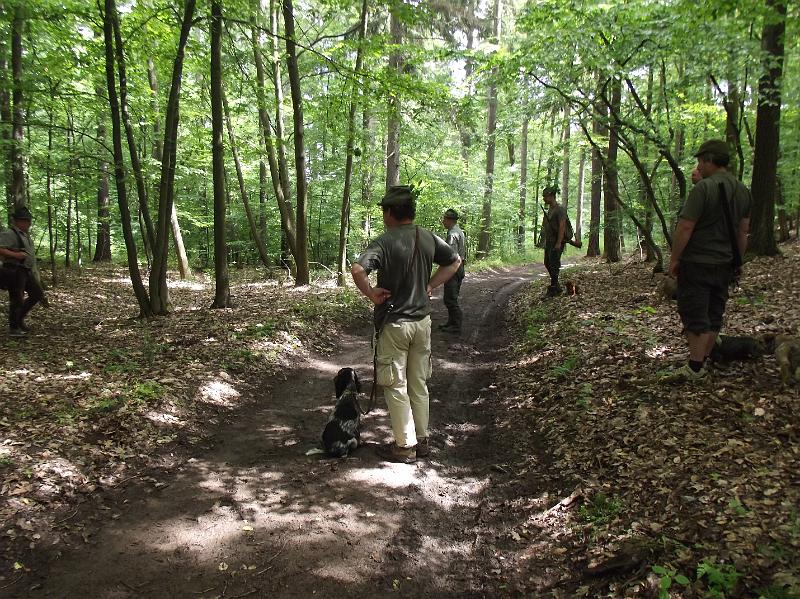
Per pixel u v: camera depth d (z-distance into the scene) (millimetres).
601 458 3736
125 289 13180
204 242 19875
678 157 12883
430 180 18922
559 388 5137
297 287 12188
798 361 4004
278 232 19047
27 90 9617
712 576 2367
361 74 9109
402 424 4109
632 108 10117
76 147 11289
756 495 2898
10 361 6219
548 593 2701
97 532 3186
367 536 3248
